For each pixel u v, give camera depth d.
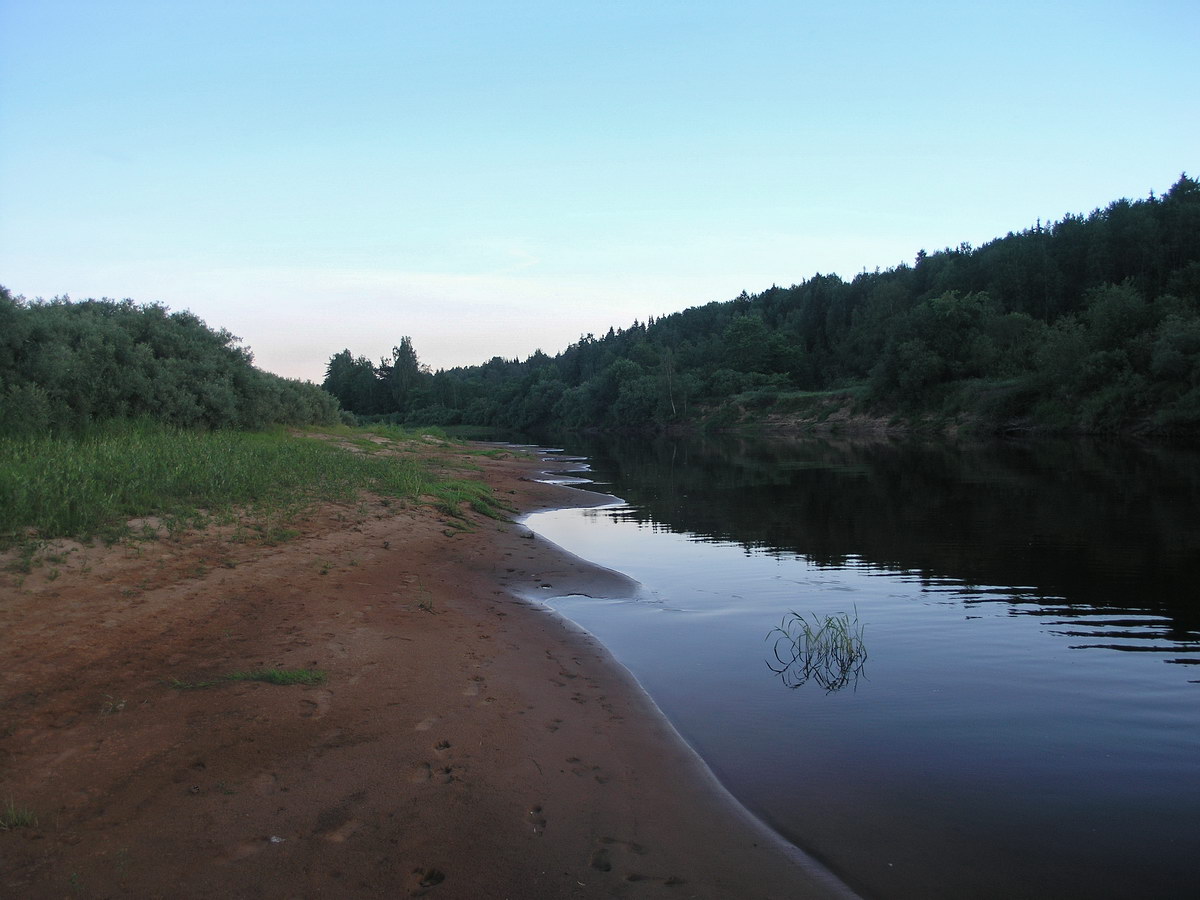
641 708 6.30
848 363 93.56
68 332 18.39
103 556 8.17
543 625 8.72
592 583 11.09
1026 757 5.33
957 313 59.50
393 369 138.25
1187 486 20.11
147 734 4.88
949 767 5.20
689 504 20.86
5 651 5.73
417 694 6.02
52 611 6.59
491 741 5.34
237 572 8.70
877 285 105.50
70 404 17.38
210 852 3.78
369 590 8.98
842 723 5.96
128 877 3.54
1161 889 3.83
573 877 3.87
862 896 3.80
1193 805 4.66
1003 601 9.55
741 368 97.06
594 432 99.31
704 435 77.19
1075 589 10.05
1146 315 45.72
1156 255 70.62
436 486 18.53
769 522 17.05
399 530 12.92
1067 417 46.03
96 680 5.55
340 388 138.38
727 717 6.10
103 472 10.83
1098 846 4.23
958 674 7.00
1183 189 82.56
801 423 71.62
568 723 5.88
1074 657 7.41
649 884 3.85
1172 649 7.59
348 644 6.93
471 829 4.20
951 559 12.20
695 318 155.62
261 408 25.36
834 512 18.23
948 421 55.62
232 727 5.09
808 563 12.30
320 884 3.61
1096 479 22.64
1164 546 12.52
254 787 4.41
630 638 8.36
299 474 15.44
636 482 27.88
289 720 5.29
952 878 3.95
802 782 5.00
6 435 14.07
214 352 24.62
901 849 4.22
